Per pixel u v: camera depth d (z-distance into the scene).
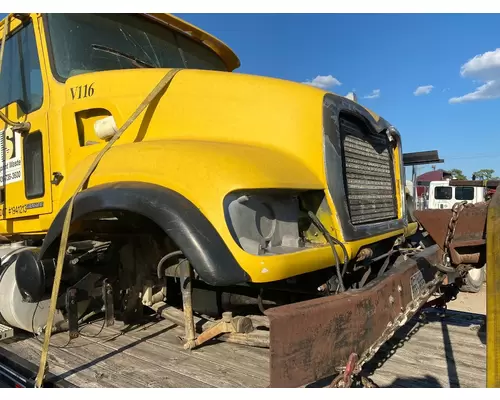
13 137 3.74
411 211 4.22
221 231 2.06
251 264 2.04
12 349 3.04
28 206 3.54
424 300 2.78
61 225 2.61
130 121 2.72
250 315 3.02
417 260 2.93
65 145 3.19
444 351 3.25
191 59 4.23
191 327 2.80
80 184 2.56
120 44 3.65
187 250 2.04
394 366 2.97
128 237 3.21
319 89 2.75
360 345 2.12
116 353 2.90
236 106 2.73
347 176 2.72
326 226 2.55
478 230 2.76
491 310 1.84
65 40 3.41
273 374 1.74
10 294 3.21
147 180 2.32
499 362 1.81
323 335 1.93
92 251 3.10
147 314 3.64
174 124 2.81
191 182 2.19
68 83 3.23
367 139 3.06
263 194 2.26
